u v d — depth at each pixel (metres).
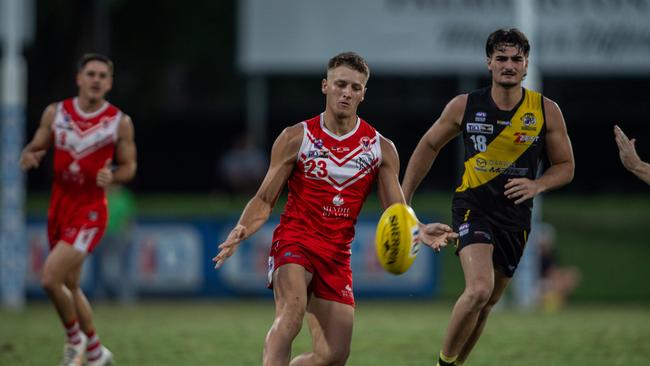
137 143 111.75
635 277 76.00
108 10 99.12
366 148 24.47
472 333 27.66
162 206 78.44
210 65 110.81
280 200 81.44
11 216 60.00
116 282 64.44
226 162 86.81
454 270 74.88
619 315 55.41
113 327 45.66
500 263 26.91
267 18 77.44
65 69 98.19
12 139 59.62
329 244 24.11
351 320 24.08
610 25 76.06
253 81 105.12
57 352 35.50
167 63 106.12
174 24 103.88
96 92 32.19
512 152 26.39
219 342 39.19
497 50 25.98
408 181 27.50
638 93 110.56
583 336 41.88
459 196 26.92
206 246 66.38
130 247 63.84
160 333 42.75
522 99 26.42
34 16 95.44
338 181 24.25
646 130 110.69
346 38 76.88
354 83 23.98
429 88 112.62
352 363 33.28
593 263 77.94
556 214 86.44
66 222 31.75
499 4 75.69
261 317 52.25
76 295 31.09
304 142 24.28
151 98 105.50
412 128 111.25
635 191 109.94
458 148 99.44
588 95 110.88
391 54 76.50
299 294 23.23
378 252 22.81
